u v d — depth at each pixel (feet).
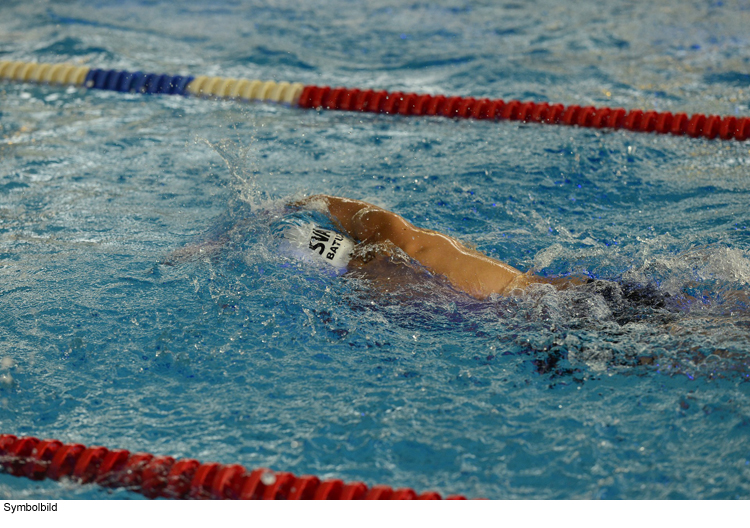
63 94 47.34
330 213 25.38
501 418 17.66
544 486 15.57
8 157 36.27
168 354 20.44
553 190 31.58
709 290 21.75
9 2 68.69
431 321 21.42
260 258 24.56
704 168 34.17
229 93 46.68
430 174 33.37
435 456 16.53
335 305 22.34
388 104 43.78
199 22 63.52
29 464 16.51
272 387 19.07
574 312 20.99
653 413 17.51
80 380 19.42
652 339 19.86
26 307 22.77
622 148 36.55
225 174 34.32
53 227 28.81
